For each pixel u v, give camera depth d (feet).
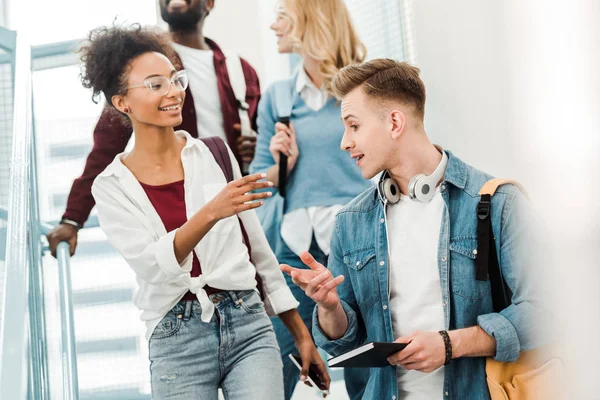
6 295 5.98
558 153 1.80
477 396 6.48
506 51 2.02
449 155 6.96
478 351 6.26
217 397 7.10
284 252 11.53
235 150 12.11
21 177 7.45
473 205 6.68
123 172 7.31
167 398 6.84
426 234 6.83
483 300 6.57
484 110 8.77
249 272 7.16
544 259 2.15
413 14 10.96
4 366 5.27
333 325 6.95
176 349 6.89
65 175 12.87
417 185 6.75
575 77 1.79
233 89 12.41
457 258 6.66
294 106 11.89
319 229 11.44
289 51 12.03
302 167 11.64
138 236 7.02
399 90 6.87
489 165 8.41
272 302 7.72
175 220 7.18
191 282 6.88
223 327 6.95
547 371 6.11
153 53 7.55
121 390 12.34
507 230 6.47
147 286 7.02
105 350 12.43
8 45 10.52
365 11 12.73
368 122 6.90
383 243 6.97
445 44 9.70
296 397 11.02
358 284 7.10
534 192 1.87
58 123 13.01
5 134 10.95
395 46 12.17
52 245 10.69
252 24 14.24
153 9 14.34
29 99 8.67
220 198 6.54
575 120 1.78
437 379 6.64
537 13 1.87
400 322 6.84
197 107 12.00
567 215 1.78
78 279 12.55
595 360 1.73
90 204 11.04
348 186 11.53
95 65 7.52
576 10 1.78
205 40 12.47
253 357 6.97
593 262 1.73
